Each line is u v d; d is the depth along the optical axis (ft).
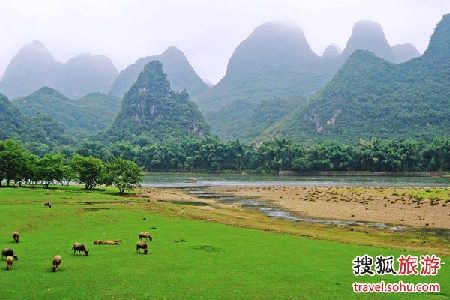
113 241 94.07
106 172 263.90
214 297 58.65
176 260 78.28
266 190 306.76
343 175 612.29
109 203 185.98
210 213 170.81
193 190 315.37
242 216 165.89
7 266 71.77
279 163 634.02
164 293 59.98
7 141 274.36
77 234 105.81
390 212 172.76
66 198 197.06
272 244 96.89
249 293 60.39
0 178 264.31
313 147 652.89
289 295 59.98
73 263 75.61
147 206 181.57
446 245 108.58
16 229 112.98
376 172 609.42
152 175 613.93
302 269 73.36
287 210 188.34
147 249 84.58
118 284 63.67
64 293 59.77
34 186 276.21
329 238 114.52
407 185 377.09
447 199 201.36
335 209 186.39
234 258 80.69
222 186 367.45
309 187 332.60
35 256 80.89
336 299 59.00
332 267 75.31
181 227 121.70
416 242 112.57
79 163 268.00
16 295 58.95
